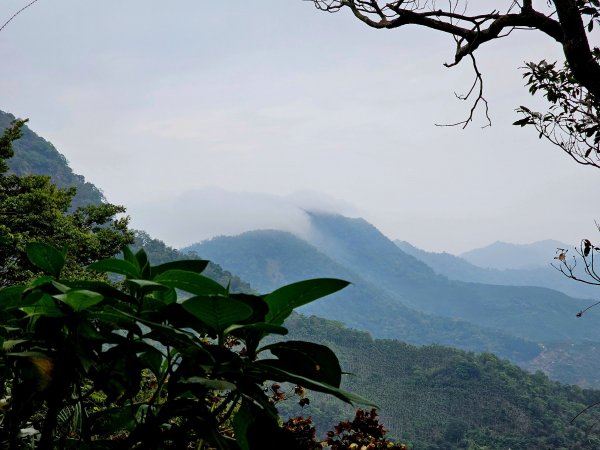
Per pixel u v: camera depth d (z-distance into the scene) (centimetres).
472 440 14800
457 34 547
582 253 430
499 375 17438
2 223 1580
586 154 541
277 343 109
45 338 99
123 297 104
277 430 102
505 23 519
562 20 455
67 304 98
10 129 1916
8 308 105
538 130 557
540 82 555
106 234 1822
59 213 1731
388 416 16450
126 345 105
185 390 100
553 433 14425
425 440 15238
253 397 101
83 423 102
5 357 97
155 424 98
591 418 14588
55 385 96
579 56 452
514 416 15325
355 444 161
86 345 103
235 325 104
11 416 98
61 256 106
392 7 563
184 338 96
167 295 111
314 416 13325
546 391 16825
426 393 17438
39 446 96
